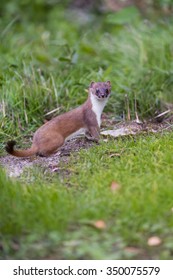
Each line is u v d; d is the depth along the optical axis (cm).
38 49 1653
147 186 955
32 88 1342
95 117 1189
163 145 1118
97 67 1520
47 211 888
